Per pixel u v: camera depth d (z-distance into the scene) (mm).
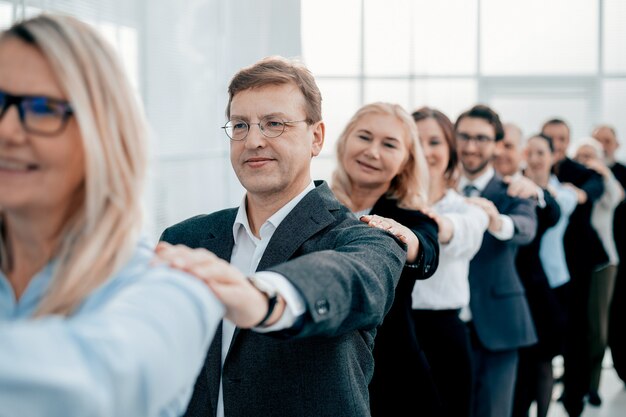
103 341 532
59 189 704
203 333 638
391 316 2193
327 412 1354
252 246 1576
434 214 2344
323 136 1672
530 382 3979
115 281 694
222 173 3545
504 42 7684
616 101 7754
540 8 7656
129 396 540
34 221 741
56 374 492
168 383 582
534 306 3807
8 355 491
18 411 486
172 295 623
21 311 744
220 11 3463
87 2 2363
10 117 670
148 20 2791
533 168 4520
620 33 7711
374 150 2342
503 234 3041
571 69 7727
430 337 2584
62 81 671
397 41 5547
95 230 697
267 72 1546
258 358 1380
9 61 678
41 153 680
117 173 703
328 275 917
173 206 2998
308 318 865
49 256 763
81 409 500
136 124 730
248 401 1383
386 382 2205
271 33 3943
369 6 5418
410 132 2385
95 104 691
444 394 2580
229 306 736
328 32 5359
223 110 3537
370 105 2422
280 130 1529
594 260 4793
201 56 3277
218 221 1637
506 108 7766
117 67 720
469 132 3496
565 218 4613
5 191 689
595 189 4840
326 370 1361
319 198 1509
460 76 6281
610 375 5797
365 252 1174
